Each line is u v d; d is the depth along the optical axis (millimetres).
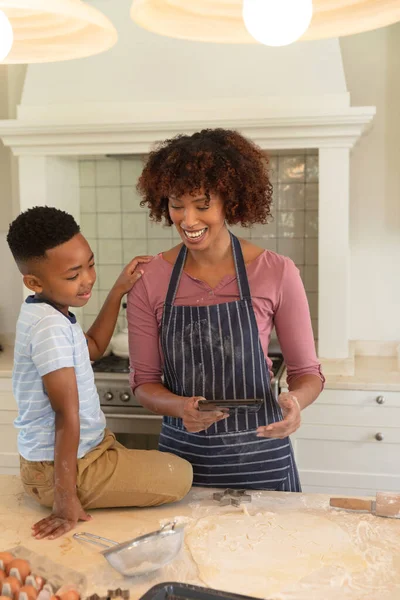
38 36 1431
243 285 1617
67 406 1331
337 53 2656
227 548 1215
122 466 1383
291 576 1116
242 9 1327
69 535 1284
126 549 1095
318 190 2900
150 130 2672
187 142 1507
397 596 1055
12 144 2797
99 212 3275
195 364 1631
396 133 2982
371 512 1363
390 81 2957
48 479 1364
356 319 3125
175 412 1556
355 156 3023
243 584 1096
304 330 1661
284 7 1166
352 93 2994
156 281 1671
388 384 2512
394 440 2549
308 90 2654
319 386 1646
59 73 2809
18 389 1394
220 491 1494
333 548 1207
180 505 1427
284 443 1672
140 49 2762
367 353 3107
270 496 1464
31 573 1110
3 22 1256
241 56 2705
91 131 2697
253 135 2648
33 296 1432
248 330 1609
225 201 1523
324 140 2648
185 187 1450
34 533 1287
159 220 1686
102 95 2775
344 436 2580
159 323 1682
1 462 2799
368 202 3043
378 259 3070
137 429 2645
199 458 1636
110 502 1381
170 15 1318
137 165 3213
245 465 1633
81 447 1391
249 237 3180
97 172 3246
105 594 1084
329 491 2619
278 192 3127
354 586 1084
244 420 1625
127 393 2625
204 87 2719
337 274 2744
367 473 2588
